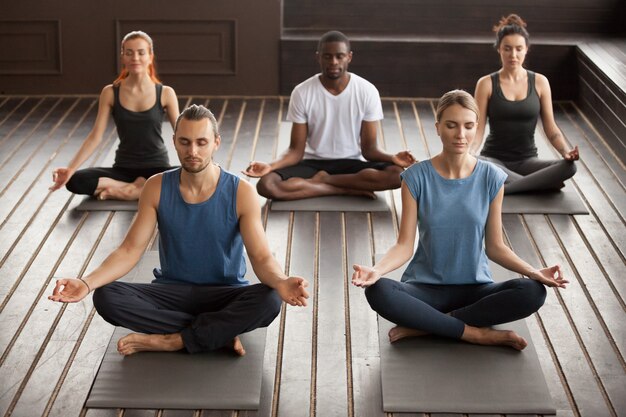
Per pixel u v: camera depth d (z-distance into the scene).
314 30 7.65
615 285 4.33
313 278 4.39
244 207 3.66
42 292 4.25
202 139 3.53
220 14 7.26
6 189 5.49
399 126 6.76
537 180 5.30
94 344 3.81
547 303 4.15
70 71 7.39
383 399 3.42
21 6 7.23
